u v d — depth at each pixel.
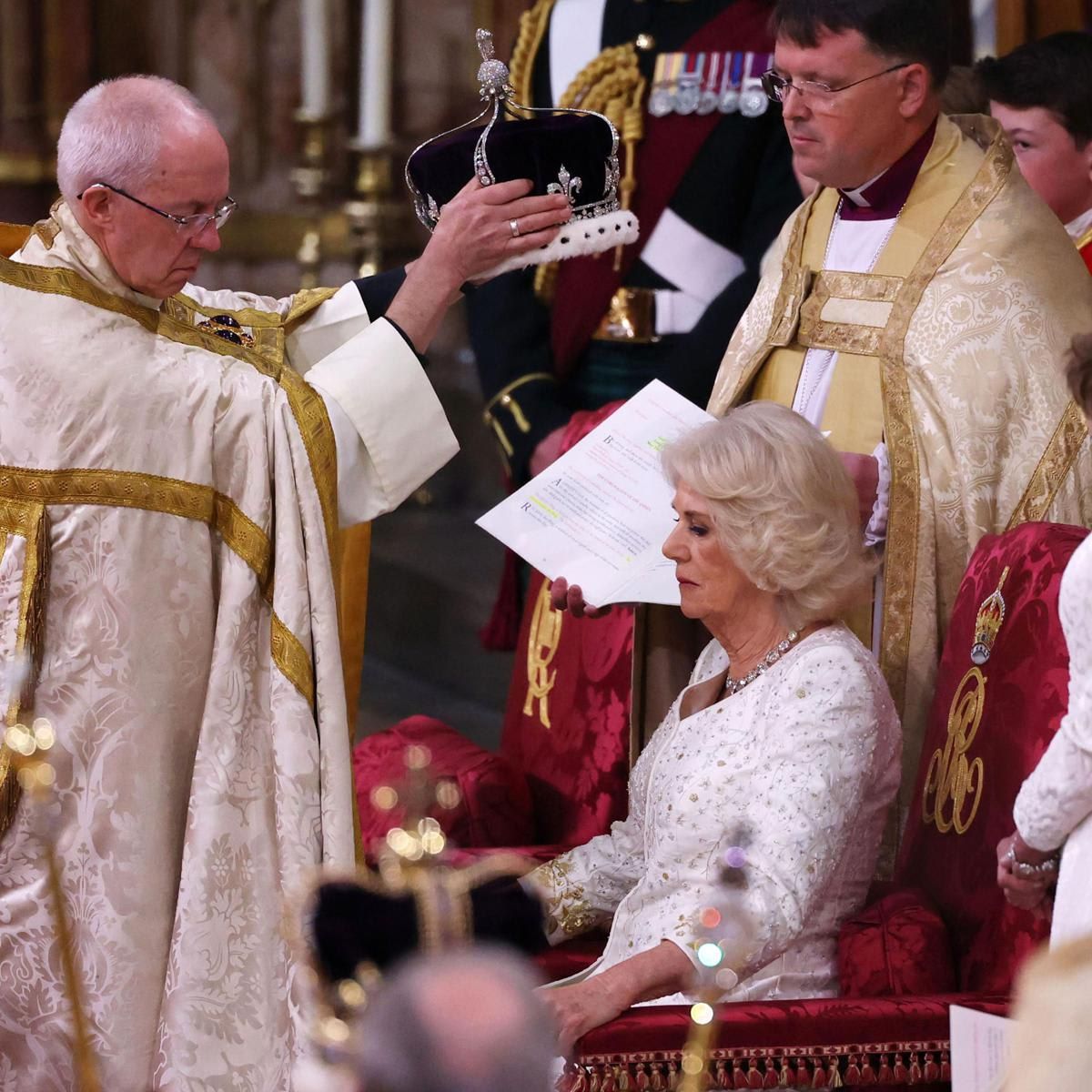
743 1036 8.24
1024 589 9.49
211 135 9.71
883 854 11.21
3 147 33.78
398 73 32.31
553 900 10.43
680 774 9.55
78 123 9.70
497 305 15.93
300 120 32.50
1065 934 7.51
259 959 9.80
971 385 11.05
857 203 11.77
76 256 9.84
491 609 23.92
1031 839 7.86
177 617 9.88
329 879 6.35
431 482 30.59
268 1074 9.71
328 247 32.78
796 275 12.02
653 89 15.41
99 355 9.71
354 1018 3.80
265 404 9.95
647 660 11.62
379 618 26.91
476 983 3.09
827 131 11.32
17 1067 9.84
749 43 15.27
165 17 33.91
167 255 9.77
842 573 9.53
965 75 14.00
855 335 11.53
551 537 10.86
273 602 9.92
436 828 5.77
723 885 7.17
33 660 9.58
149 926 9.80
